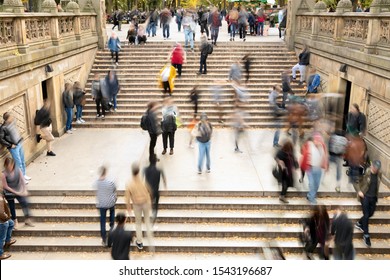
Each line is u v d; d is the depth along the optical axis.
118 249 9.10
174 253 11.26
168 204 12.48
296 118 16.03
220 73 22.22
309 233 10.15
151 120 14.49
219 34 31.00
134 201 10.55
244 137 17.77
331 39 18.44
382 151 13.70
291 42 24.09
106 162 15.19
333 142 12.85
